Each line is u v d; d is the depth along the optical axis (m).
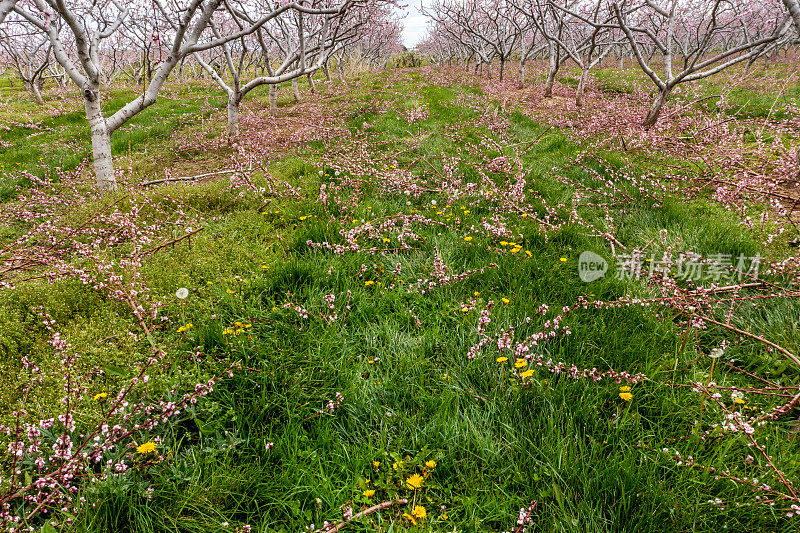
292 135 9.19
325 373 2.63
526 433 2.25
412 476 1.91
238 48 20.64
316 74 30.28
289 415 2.30
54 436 2.07
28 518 1.70
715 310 3.18
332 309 3.22
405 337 3.04
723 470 1.94
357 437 2.28
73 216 5.05
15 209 5.43
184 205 5.39
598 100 13.08
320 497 1.93
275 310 3.16
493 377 2.61
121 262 3.64
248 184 5.77
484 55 21.56
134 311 2.83
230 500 1.94
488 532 1.83
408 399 2.51
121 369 2.53
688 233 4.27
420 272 3.86
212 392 2.44
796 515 1.74
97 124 6.11
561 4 16.73
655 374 2.52
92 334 2.87
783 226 4.20
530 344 2.67
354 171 6.29
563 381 2.49
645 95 12.55
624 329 2.94
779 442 2.13
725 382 2.52
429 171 6.55
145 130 11.20
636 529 1.74
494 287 3.60
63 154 9.20
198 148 9.20
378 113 11.63
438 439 2.22
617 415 2.23
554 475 1.96
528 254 3.97
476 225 4.69
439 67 30.25
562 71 22.75
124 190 5.91
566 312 3.16
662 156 6.97
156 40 6.52
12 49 18.66
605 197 5.55
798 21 5.85
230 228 4.71
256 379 2.56
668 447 2.10
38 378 2.43
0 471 1.88
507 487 1.99
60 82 22.41
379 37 36.53
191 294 3.41
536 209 5.19
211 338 2.82
